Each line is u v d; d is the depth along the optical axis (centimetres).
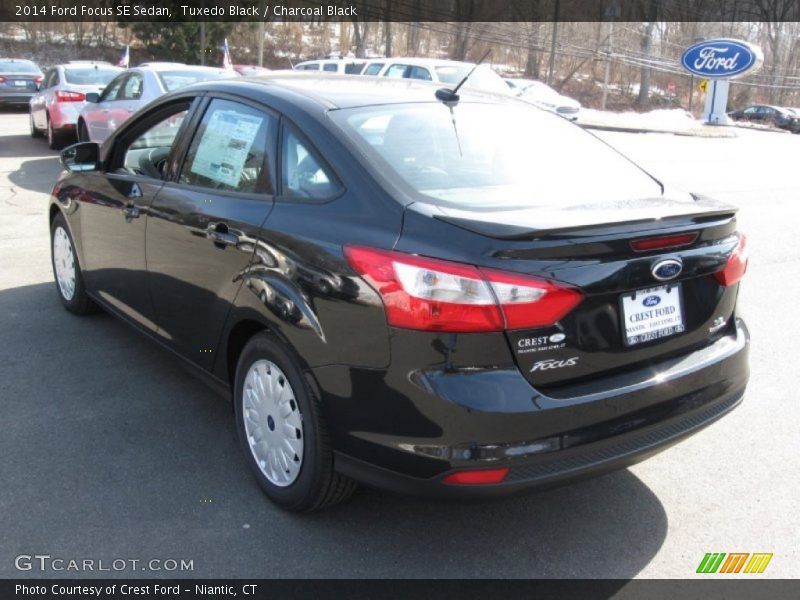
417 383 265
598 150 387
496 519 335
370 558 306
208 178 381
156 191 411
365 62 1709
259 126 356
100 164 484
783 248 851
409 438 271
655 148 2064
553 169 350
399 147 324
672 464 386
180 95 422
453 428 262
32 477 353
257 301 323
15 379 455
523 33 5806
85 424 404
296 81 386
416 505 342
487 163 337
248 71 2358
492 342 262
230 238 343
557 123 400
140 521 323
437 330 261
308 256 300
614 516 340
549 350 271
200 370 391
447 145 338
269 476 334
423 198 294
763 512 345
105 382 455
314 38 5775
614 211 292
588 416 276
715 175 1483
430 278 262
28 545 306
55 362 481
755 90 6981
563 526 331
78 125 1307
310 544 313
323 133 324
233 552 306
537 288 262
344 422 289
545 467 271
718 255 312
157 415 416
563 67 6125
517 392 264
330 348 289
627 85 6316
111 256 465
